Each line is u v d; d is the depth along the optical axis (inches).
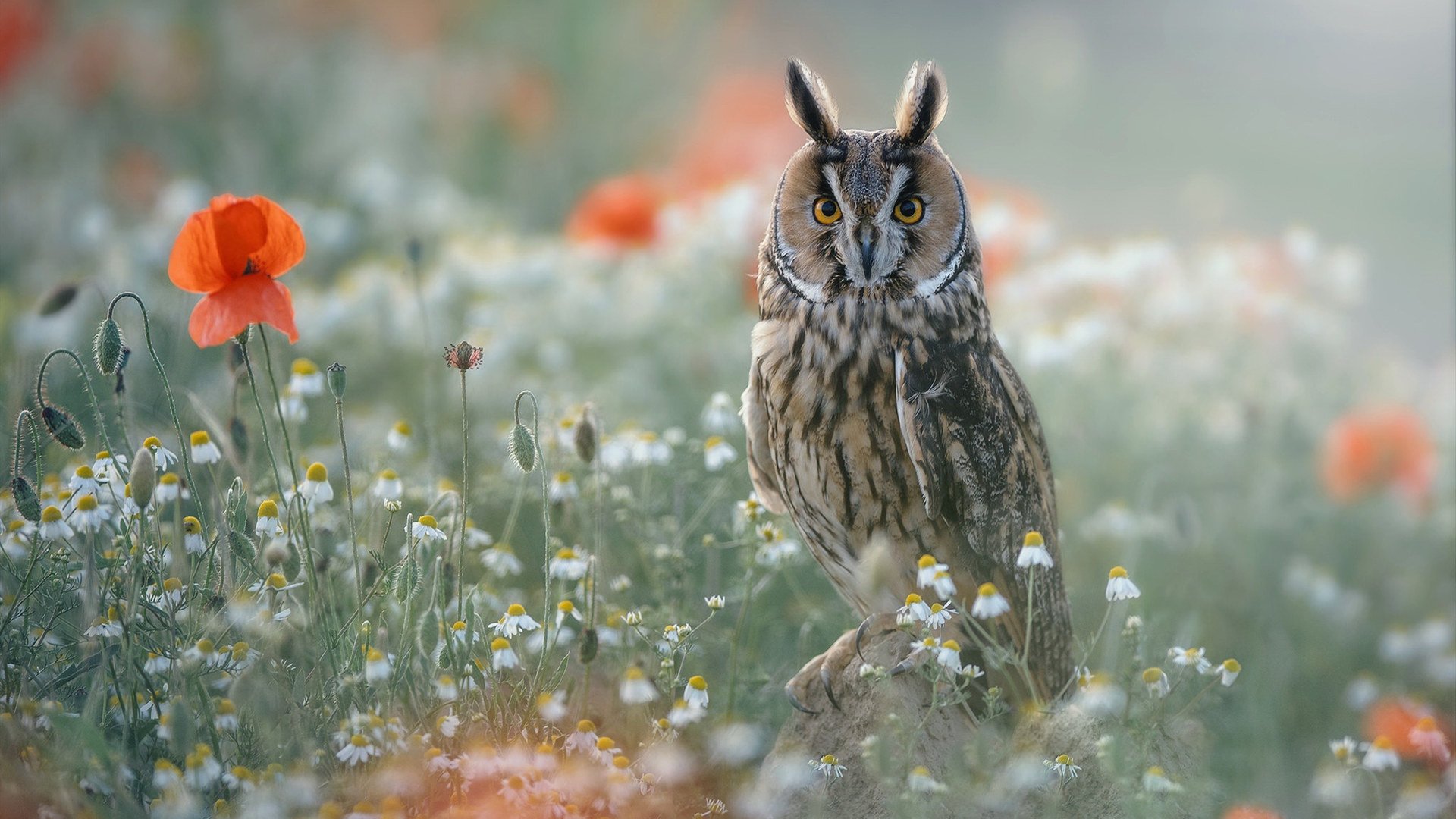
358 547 312.0
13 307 452.1
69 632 285.7
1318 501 497.7
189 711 234.8
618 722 301.1
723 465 394.9
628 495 351.3
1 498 291.0
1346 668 421.7
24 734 240.1
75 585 287.6
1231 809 327.3
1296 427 510.6
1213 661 407.2
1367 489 481.1
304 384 341.4
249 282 262.4
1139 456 498.6
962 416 320.2
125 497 277.3
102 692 243.6
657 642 300.0
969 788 271.9
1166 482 486.0
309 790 235.8
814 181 324.5
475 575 350.9
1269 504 482.0
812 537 336.8
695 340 526.3
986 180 1093.8
